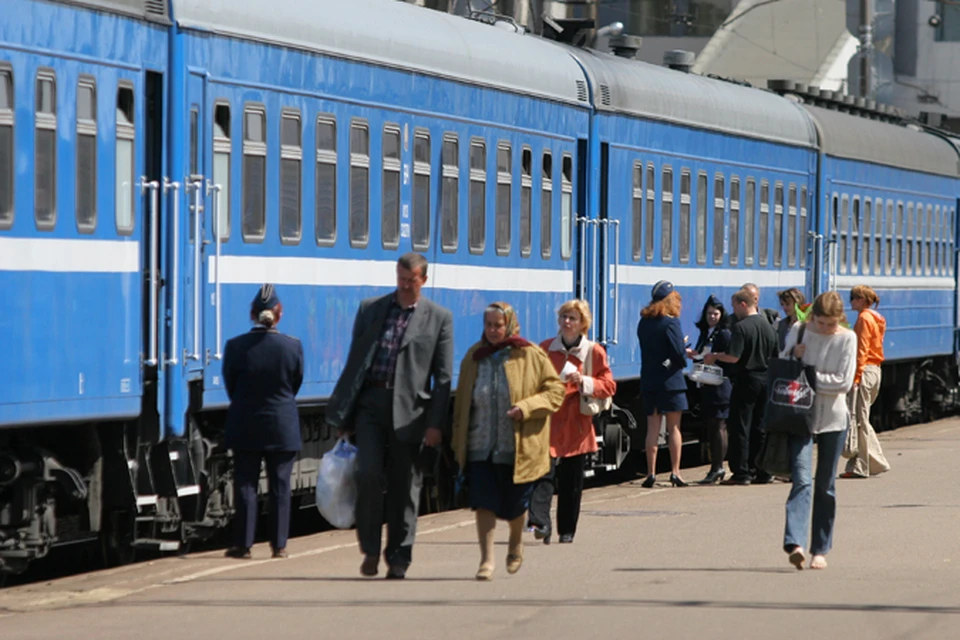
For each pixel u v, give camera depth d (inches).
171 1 1208.8
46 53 1088.8
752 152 2257.6
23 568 1127.6
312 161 1365.7
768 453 1136.8
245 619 916.6
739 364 1774.1
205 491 1283.2
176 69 1205.7
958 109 5669.3
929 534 1320.1
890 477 1801.2
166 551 1291.8
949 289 3070.9
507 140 1672.0
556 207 1777.8
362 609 950.4
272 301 1178.6
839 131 2559.1
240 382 1173.1
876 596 1013.2
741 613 946.7
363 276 1439.5
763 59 5551.2
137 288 1171.9
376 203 1455.5
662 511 1505.9
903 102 5674.2
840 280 2559.1
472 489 1051.3
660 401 1748.3
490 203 1642.5
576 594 1012.5
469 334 1610.5
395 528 1057.5
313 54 1363.2
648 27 5600.4
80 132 1119.0
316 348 1379.2
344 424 1032.2
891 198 2768.2
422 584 1050.1
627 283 1923.0
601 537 1311.5
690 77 2156.7
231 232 1272.1
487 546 1061.8
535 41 1796.3
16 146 1067.9
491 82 1636.3
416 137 1512.1
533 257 1729.8
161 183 1195.9
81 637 862.5
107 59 1141.7
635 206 1940.2
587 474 1834.4
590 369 1266.0
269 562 1167.6
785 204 2364.7
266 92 1306.6
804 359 1122.7
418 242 1519.4
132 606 965.2
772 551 1226.6
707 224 2128.4
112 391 1147.9
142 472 1198.9
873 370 1787.6
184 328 1208.8
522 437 1039.6
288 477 1190.9
